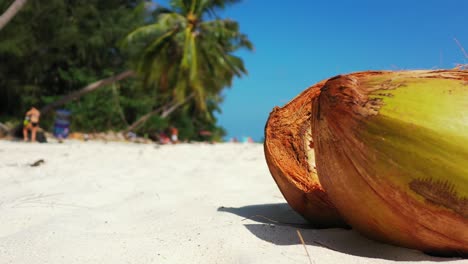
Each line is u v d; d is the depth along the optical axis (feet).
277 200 12.03
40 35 79.46
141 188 14.20
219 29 88.02
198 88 90.74
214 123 133.49
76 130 86.02
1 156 25.00
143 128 102.73
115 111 92.99
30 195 12.51
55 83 90.89
